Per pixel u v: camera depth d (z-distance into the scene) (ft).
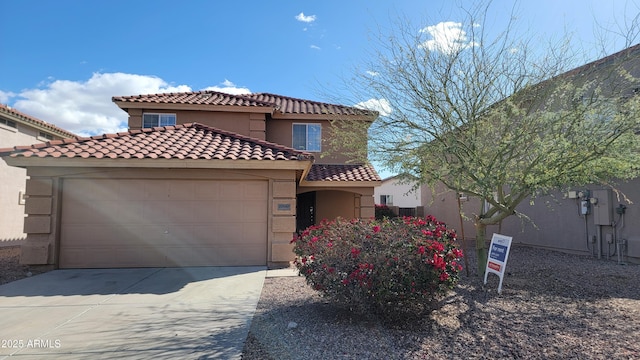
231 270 33.50
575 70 24.80
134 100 51.08
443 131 25.48
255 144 39.93
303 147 56.70
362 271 17.06
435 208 73.41
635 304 22.34
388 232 19.85
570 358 14.64
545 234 47.65
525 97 25.04
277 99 65.92
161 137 39.29
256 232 36.01
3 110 49.19
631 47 24.29
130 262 34.47
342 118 33.35
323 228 22.59
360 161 30.76
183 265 34.96
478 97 24.86
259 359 14.76
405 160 26.71
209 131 43.34
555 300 23.30
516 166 25.08
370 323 18.51
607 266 35.55
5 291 25.91
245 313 20.79
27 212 33.24
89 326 18.75
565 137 22.30
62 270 33.19
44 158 31.91
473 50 25.03
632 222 37.04
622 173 24.18
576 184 24.76
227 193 36.01
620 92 24.22
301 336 17.06
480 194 26.18
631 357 14.65
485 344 16.05
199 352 15.48
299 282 28.71
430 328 17.95
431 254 17.94
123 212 34.71
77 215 34.24
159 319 19.81
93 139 37.17
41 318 20.01
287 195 35.86
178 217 35.32
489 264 26.78
